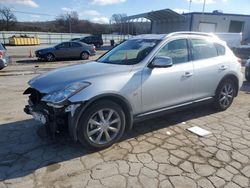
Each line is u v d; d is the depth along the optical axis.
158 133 4.26
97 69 3.84
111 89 3.49
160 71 4.03
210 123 4.71
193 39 4.67
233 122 4.78
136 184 2.91
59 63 16.45
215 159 3.43
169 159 3.43
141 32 41.69
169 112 4.35
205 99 4.91
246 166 3.27
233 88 5.48
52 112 3.37
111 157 3.48
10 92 7.31
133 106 3.80
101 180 2.98
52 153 3.59
